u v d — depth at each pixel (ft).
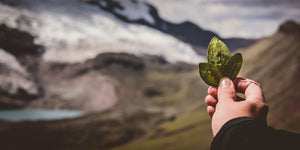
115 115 266.36
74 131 233.35
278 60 228.63
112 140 217.36
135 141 208.44
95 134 229.04
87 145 215.10
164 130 209.36
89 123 248.32
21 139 211.61
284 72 202.90
